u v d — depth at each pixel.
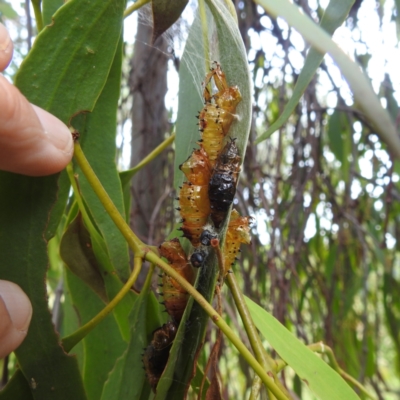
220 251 0.11
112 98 0.15
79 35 0.12
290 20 0.09
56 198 0.12
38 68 0.12
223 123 0.12
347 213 0.30
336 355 0.31
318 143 0.30
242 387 0.37
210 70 0.14
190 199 0.12
